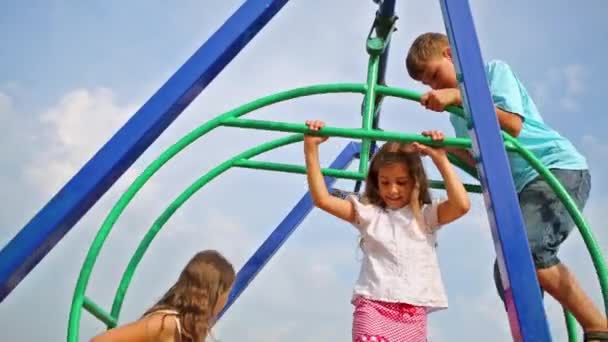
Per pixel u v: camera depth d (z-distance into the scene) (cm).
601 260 263
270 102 286
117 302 339
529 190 295
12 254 228
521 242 219
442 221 277
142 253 346
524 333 210
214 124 274
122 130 244
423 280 270
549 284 285
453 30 245
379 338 261
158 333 269
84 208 240
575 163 301
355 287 276
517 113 290
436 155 268
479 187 333
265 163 362
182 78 250
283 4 262
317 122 268
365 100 308
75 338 252
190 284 279
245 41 261
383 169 281
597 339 276
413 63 328
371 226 280
